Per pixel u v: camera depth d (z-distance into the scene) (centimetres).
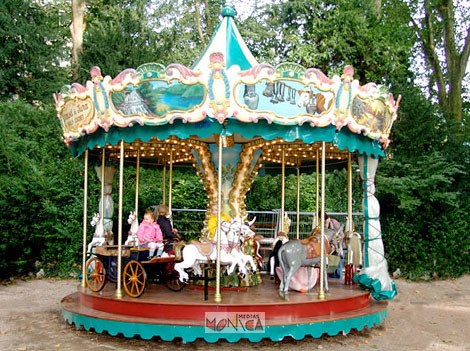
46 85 2445
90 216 1620
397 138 1869
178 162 1448
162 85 838
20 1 2450
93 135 970
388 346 849
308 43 2419
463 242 1748
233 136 1030
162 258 923
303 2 2423
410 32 2411
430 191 1689
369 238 1022
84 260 1046
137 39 2225
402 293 1435
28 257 1628
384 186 1678
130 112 859
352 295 935
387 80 2352
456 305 1262
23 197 1556
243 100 827
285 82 838
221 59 812
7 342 841
